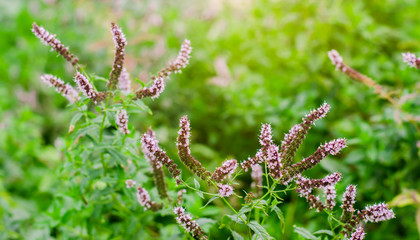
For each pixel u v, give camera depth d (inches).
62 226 37.0
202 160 48.1
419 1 54.6
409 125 39.7
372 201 40.9
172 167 28.8
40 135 56.4
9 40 75.4
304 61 48.8
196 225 29.0
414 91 39.8
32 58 68.0
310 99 45.7
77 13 66.4
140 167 35.1
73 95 31.5
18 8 77.1
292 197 41.9
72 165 34.0
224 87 50.5
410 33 50.1
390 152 40.2
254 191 32.5
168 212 33.3
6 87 66.2
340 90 46.5
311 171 42.7
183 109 52.8
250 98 47.4
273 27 53.4
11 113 60.6
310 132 44.3
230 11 61.1
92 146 33.8
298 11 51.8
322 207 28.4
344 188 38.5
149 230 38.8
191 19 63.3
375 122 43.5
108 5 65.4
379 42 48.8
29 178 50.8
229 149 48.7
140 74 51.8
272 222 35.7
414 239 39.6
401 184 40.7
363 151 40.8
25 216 44.2
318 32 48.8
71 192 35.1
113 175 34.4
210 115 50.8
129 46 60.4
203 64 55.1
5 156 51.9
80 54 61.4
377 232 40.4
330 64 48.3
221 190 28.2
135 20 65.4
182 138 28.4
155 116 51.8
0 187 47.9
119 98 31.2
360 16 48.4
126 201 34.9
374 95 43.7
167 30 62.1
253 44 54.2
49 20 71.0
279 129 45.4
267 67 52.5
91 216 34.1
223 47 56.9
